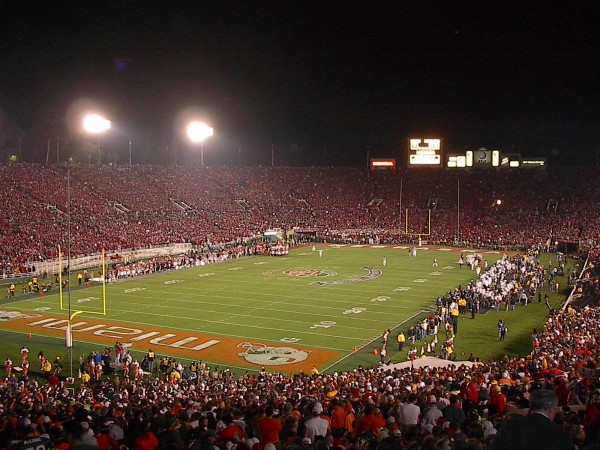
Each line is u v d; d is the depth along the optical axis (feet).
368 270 181.57
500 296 131.34
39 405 49.47
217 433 30.96
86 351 99.09
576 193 278.05
